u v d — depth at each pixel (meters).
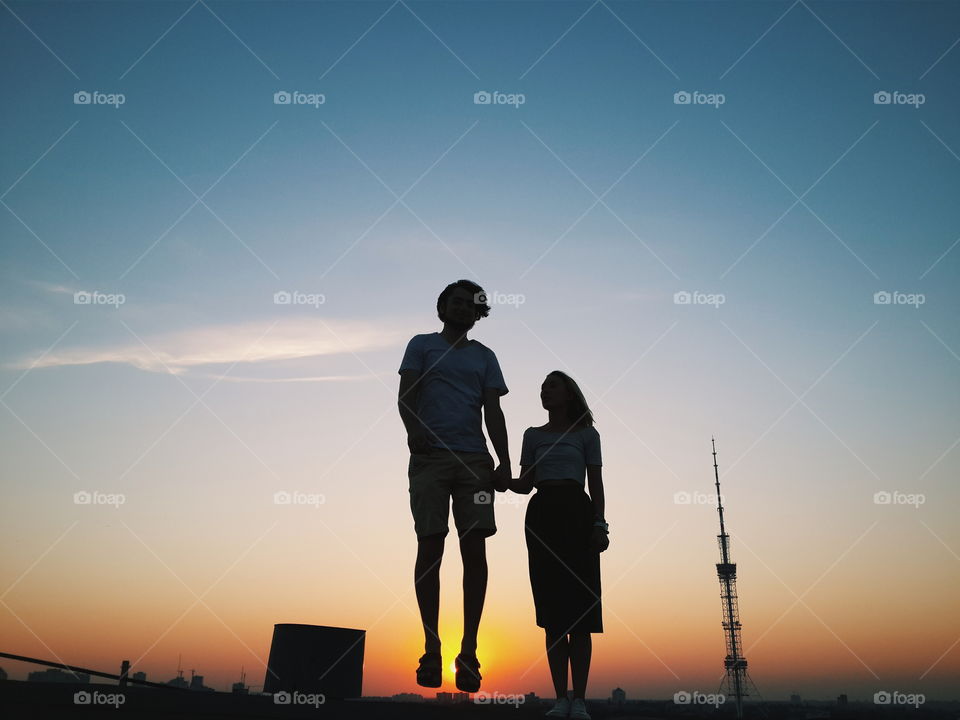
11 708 2.58
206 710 3.07
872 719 9.97
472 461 4.92
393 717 3.52
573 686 4.89
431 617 4.62
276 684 5.30
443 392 5.01
